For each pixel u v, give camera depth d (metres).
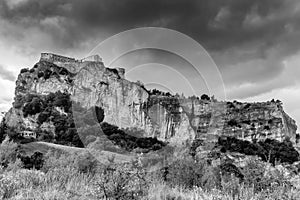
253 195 6.16
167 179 8.15
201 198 6.13
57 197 5.23
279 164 8.36
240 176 8.42
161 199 5.85
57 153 12.94
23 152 19.64
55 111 51.47
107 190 5.43
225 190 6.74
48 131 39.47
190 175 8.30
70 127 34.81
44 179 6.70
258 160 8.23
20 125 61.81
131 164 5.54
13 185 5.80
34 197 5.12
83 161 8.16
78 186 6.46
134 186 5.57
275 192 6.27
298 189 6.59
